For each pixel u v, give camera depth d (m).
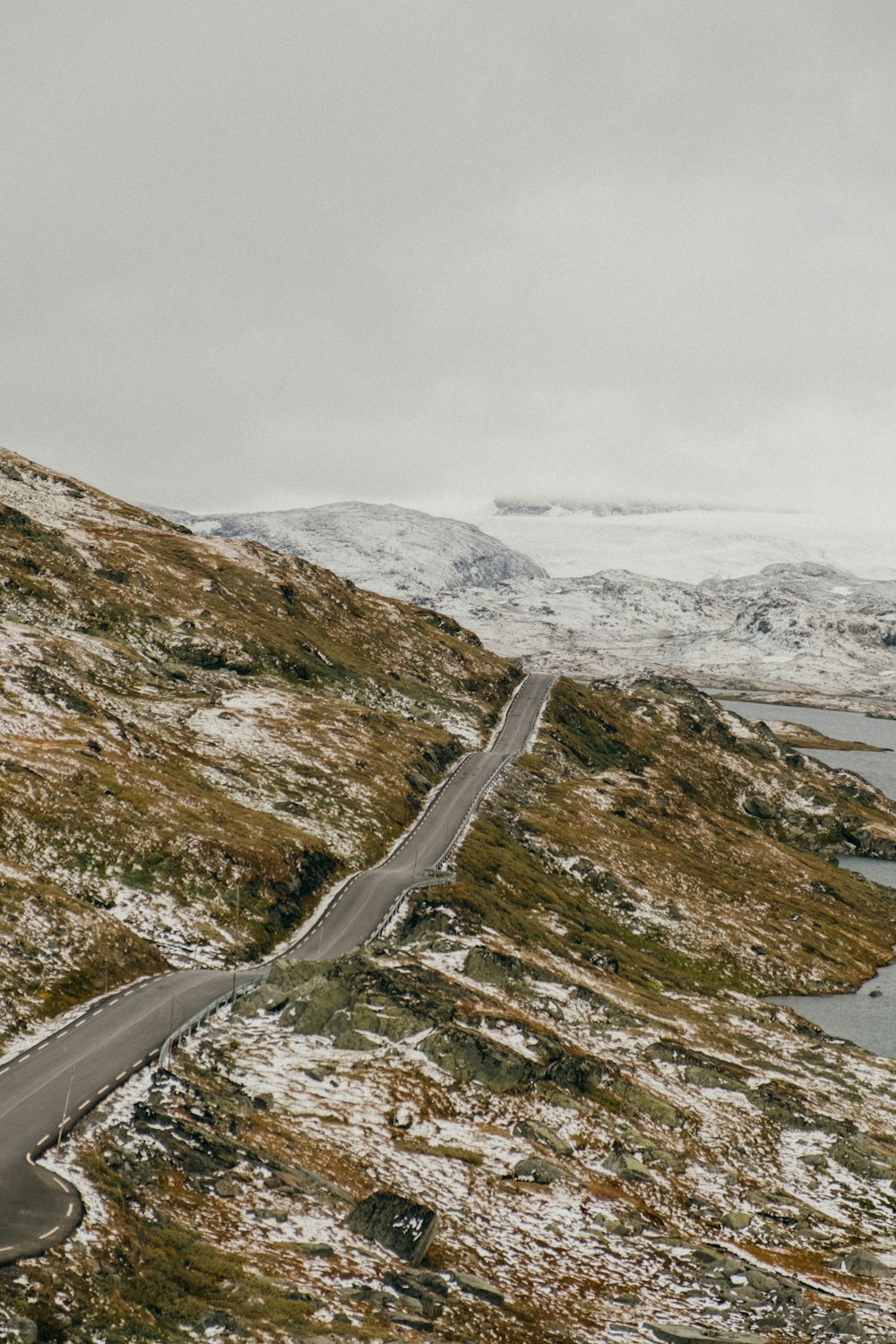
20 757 99.62
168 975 75.19
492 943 96.38
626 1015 89.38
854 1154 70.62
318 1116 56.56
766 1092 78.19
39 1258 34.12
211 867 94.31
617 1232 52.59
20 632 139.50
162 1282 35.59
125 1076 52.59
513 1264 46.59
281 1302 36.31
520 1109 64.56
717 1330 44.12
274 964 76.75
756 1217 60.16
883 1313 49.06
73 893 83.88
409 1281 40.84
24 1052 55.72
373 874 111.81
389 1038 69.31
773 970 129.88
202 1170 45.19
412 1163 54.09
